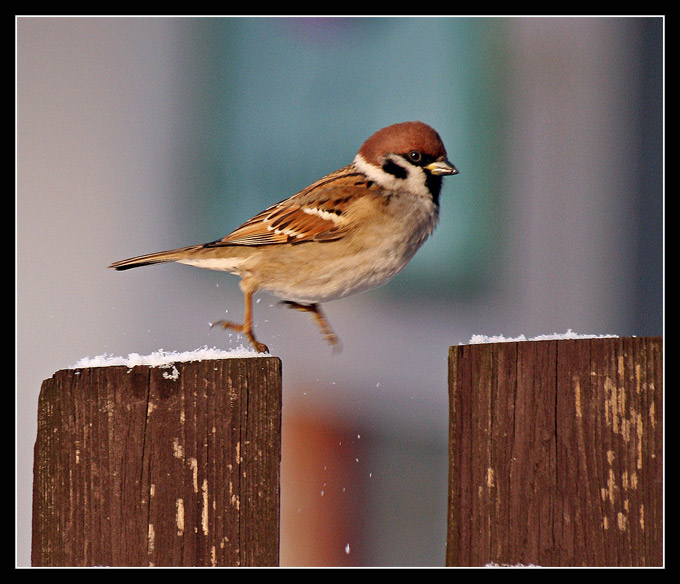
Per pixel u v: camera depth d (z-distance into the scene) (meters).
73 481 5.06
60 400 5.11
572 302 12.98
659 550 4.74
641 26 13.16
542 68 13.11
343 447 10.95
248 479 4.95
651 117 13.26
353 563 10.23
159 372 5.06
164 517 4.97
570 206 13.12
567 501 4.84
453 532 4.94
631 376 4.85
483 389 4.97
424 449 10.99
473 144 13.12
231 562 4.92
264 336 12.15
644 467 4.79
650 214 13.27
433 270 12.88
